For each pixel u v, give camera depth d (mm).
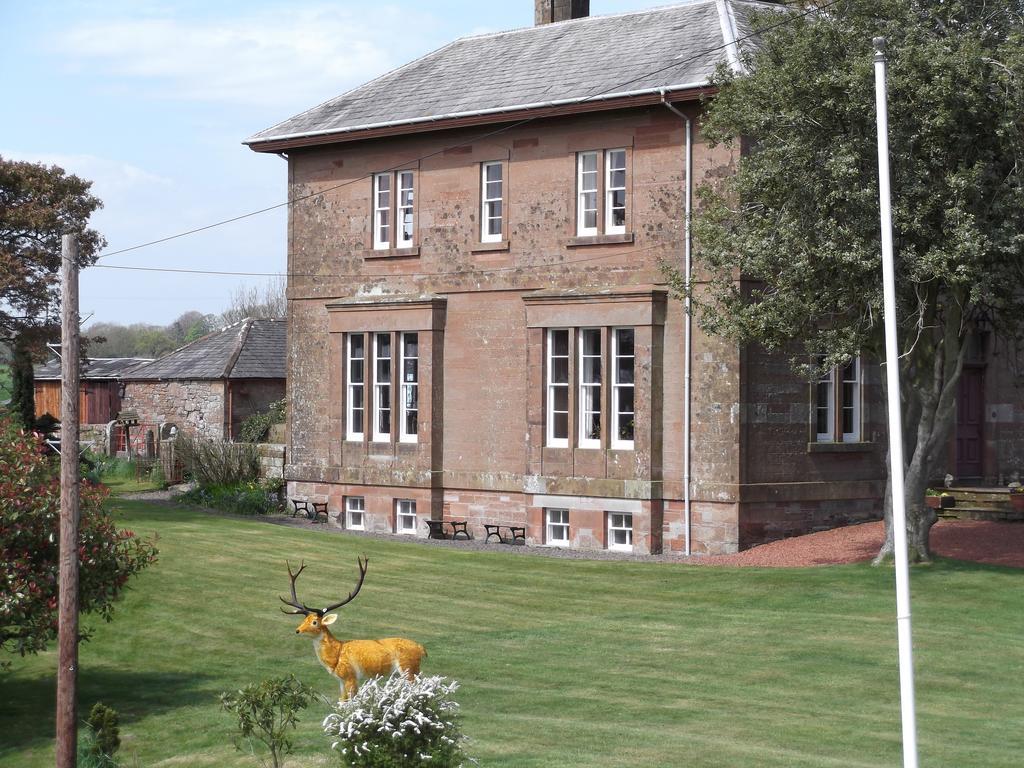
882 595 19969
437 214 28719
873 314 19812
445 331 28562
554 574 23016
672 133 25234
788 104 19766
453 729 11367
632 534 25641
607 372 25922
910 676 11258
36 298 34281
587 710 14438
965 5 19828
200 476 34562
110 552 16812
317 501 30844
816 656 16719
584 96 26125
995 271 19547
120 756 13742
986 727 13461
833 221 19203
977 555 22500
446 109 28406
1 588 15602
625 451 25609
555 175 26922
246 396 42031
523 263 27344
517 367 27469
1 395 49938
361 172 30000
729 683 15586
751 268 20281
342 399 30281
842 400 26125
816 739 13047
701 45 26312
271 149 31047
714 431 24750
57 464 17938
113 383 48281
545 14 31500
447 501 28516
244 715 12117
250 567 23609
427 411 28625
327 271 30625
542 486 26750
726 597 20531
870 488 26438
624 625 18922
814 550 23828
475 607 20406
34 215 33906
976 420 29219
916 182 18859
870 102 18922
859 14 19719
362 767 10844
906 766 11125
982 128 19266
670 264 25219
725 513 24609
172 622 19797
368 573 23234
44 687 17719
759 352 24750
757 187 20422
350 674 13719
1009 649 16812
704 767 11969
